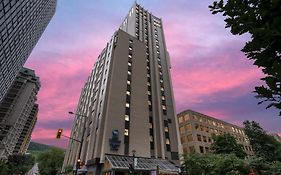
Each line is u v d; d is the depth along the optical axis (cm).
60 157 8788
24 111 14662
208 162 2908
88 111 5759
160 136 5100
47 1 6438
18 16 4116
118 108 4572
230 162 2761
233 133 7506
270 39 323
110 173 3472
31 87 14950
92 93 6091
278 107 303
